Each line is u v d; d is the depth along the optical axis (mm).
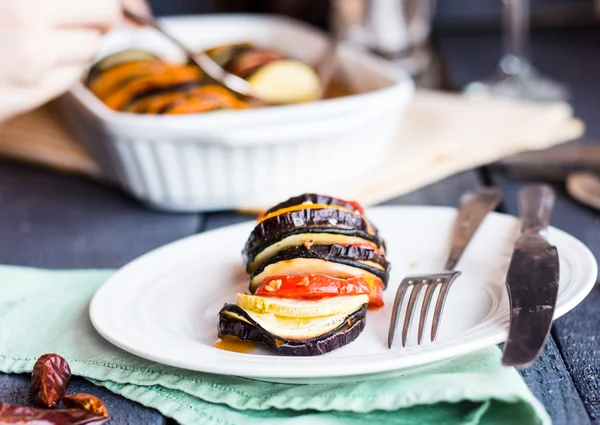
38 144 1001
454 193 894
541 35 1551
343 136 845
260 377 559
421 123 1035
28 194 943
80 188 955
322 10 1597
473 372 557
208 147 819
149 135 809
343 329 580
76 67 869
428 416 554
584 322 643
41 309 667
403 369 563
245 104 911
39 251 811
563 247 641
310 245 611
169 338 593
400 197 892
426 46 1468
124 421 565
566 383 580
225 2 1641
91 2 847
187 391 576
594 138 1010
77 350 621
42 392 567
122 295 641
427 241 702
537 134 992
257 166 841
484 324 570
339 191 884
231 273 671
